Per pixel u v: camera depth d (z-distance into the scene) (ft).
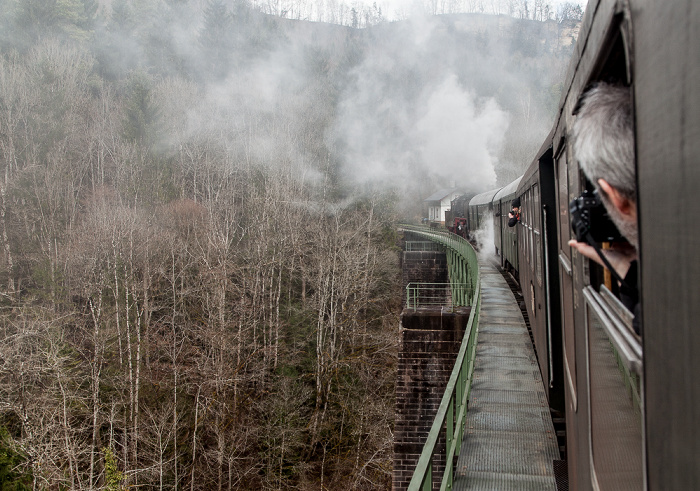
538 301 26.84
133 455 63.52
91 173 120.37
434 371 52.75
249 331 89.10
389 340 94.68
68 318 72.90
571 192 9.43
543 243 23.03
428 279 120.16
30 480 53.72
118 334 71.46
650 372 3.91
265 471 74.02
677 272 3.20
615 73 5.59
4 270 83.66
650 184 3.73
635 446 4.89
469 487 16.72
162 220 104.32
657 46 3.44
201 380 69.56
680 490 3.20
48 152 111.86
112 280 84.89
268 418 76.33
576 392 10.16
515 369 29.32
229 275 88.89
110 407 68.08
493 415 22.75
